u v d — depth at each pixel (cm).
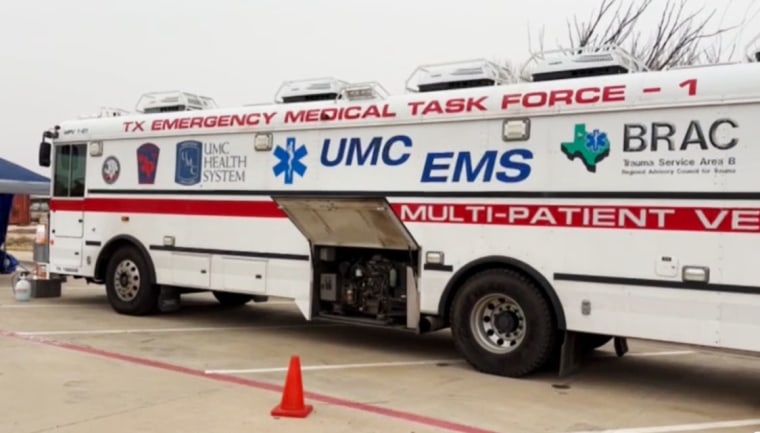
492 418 561
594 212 647
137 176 990
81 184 1055
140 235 988
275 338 888
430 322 750
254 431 506
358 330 962
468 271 717
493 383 675
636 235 627
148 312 1020
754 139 577
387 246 770
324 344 857
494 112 701
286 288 849
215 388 623
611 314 639
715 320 592
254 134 876
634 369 775
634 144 630
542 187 674
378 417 552
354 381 670
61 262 1083
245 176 884
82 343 811
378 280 797
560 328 663
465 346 717
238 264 889
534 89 685
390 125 768
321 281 830
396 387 652
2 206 1482
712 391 682
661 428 550
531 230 679
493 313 712
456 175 724
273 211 860
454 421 548
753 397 661
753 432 546
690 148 604
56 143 1087
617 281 636
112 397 587
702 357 859
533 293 678
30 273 1265
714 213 592
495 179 700
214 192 911
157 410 552
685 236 605
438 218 734
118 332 892
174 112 969
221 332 920
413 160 752
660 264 615
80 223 1056
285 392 551
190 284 934
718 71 598
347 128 799
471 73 745
